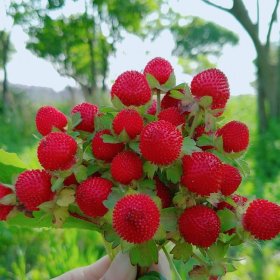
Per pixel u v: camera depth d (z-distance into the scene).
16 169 0.12
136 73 0.12
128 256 0.12
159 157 0.10
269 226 0.11
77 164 0.11
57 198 0.11
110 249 0.13
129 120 0.11
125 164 0.11
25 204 0.11
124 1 1.53
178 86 0.12
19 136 1.22
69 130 0.12
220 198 0.11
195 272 0.11
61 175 0.11
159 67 0.12
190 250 0.11
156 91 0.12
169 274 0.13
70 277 0.14
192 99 0.11
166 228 0.11
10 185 0.11
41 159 0.11
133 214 0.10
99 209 0.11
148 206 0.10
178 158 0.11
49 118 0.12
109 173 0.11
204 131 0.11
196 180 0.10
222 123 0.12
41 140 0.11
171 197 0.11
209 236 0.11
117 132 0.11
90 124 0.12
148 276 0.12
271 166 0.83
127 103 0.11
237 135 0.11
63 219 0.11
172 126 0.10
